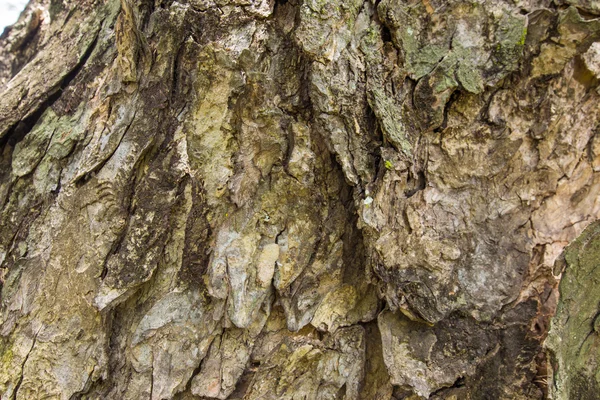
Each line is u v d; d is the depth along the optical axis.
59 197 0.41
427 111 0.36
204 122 0.39
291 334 0.40
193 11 0.39
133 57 0.39
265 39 0.39
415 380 0.36
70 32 0.48
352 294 0.40
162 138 0.39
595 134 0.34
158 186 0.39
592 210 0.35
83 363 0.39
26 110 0.45
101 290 0.38
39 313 0.40
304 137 0.38
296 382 0.40
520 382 0.35
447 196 0.36
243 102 0.38
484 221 0.35
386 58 0.37
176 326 0.40
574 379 0.34
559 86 0.34
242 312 0.38
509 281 0.35
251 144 0.39
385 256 0.36
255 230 0.40
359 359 0.40
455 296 0.35
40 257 0.41
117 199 0.39
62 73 0.45
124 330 0.40
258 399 0.40
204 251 0.40
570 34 0.33
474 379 0.35
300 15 0.37
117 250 0.39
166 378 0.39
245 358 0.40
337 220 0.40
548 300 0.35
